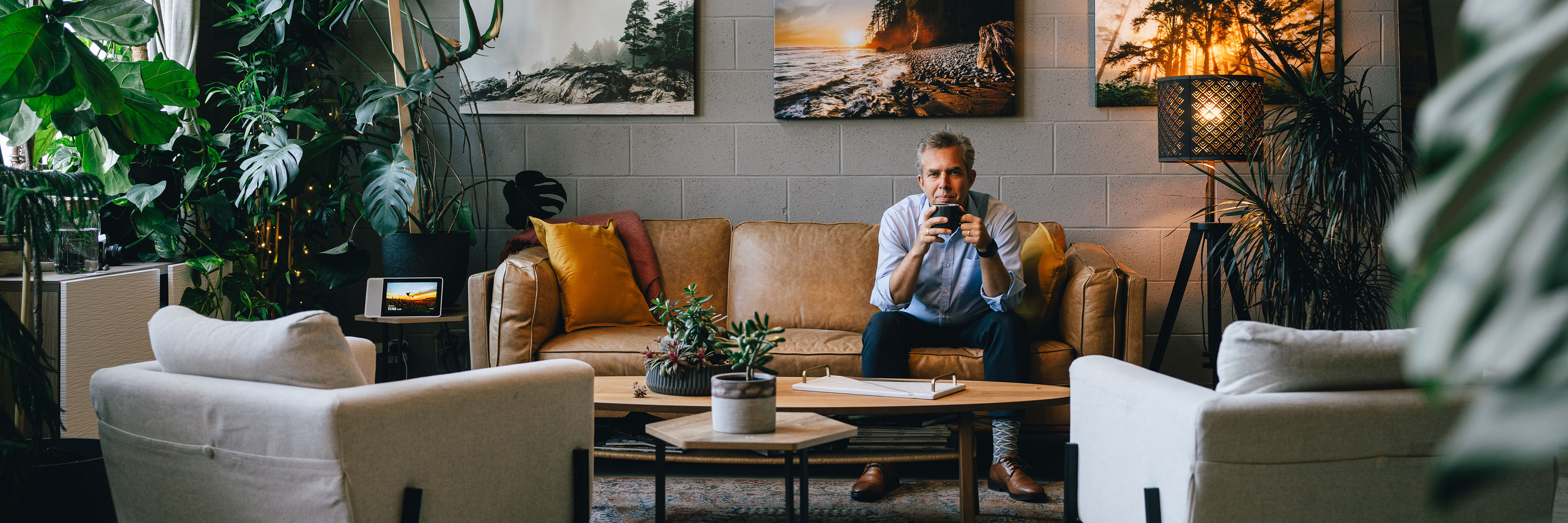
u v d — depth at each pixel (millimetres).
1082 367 1751
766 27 3555
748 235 3332
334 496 1335
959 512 2250
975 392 2064
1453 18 3346
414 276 3137
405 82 3189
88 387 2326
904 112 3508
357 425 1344
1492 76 281
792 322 3178
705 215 3600
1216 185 3492
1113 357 2686
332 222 3422
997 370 2537
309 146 2998
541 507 1674
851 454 2146
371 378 1928
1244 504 1346
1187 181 3510
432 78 3104
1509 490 1348
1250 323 1399
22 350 1777
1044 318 2797
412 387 1450
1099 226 3543
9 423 1736
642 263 3242
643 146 3590
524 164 3609
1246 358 1374
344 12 3223
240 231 3184
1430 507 289
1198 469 1339
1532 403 263
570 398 1724
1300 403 1336
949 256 2721
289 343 1410
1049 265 2791
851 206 3566
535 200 3404
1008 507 2289
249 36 3082
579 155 3600
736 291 3271
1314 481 1344
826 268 3217
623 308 3053
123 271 2559
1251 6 3449
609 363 2742
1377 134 2918
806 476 1698
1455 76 304
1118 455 1590
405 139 3227
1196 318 3543
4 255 2309
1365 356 1354
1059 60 3521
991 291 2605
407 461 1422
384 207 3010
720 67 3570
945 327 2736
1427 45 3387
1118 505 1591
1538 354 260
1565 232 258
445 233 3178
